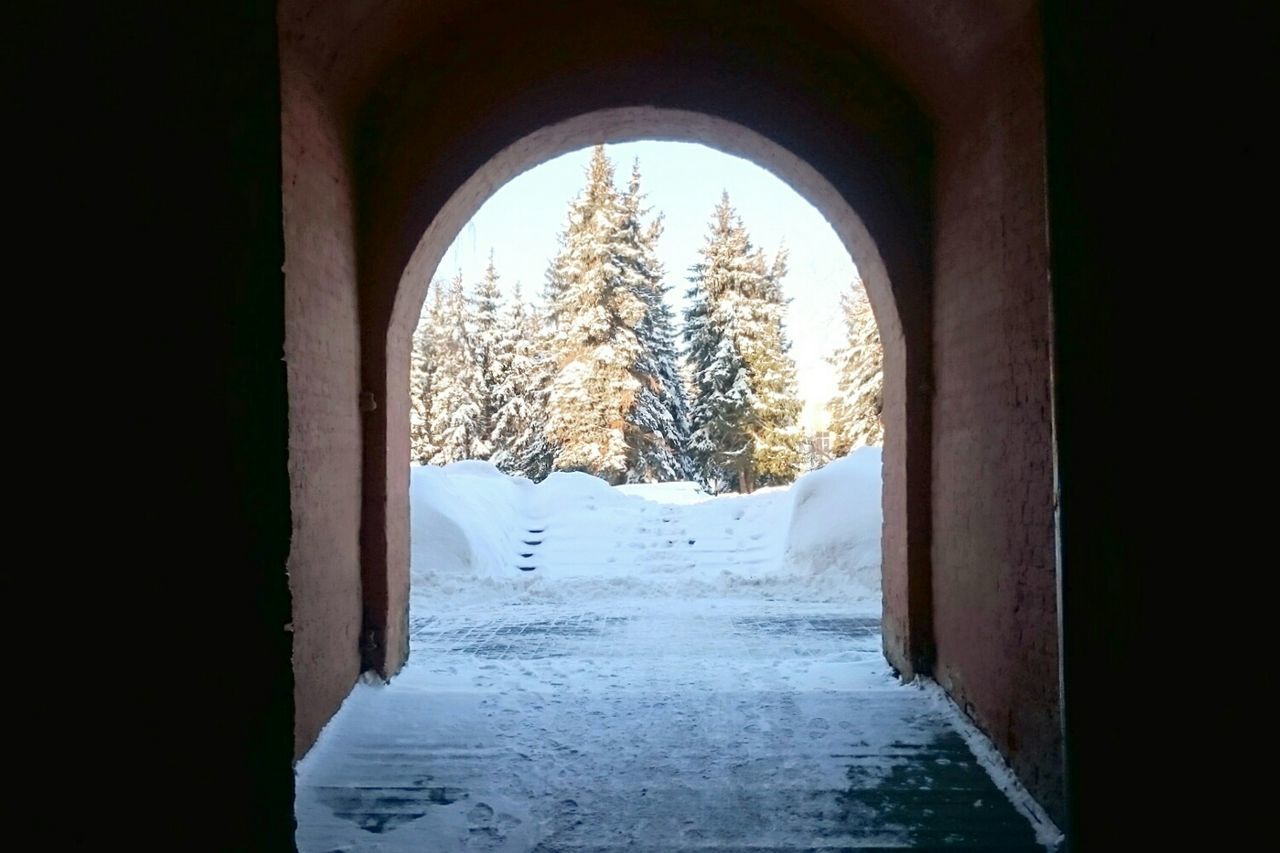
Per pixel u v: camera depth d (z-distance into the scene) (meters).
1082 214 2.84
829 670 6.00
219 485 2.50
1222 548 2.72
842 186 5.66
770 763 4.25
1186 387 2.76
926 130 5.59
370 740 4.54
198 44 2.52
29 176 2.41
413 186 5.52
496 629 7.76
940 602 5.32
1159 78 2.79
